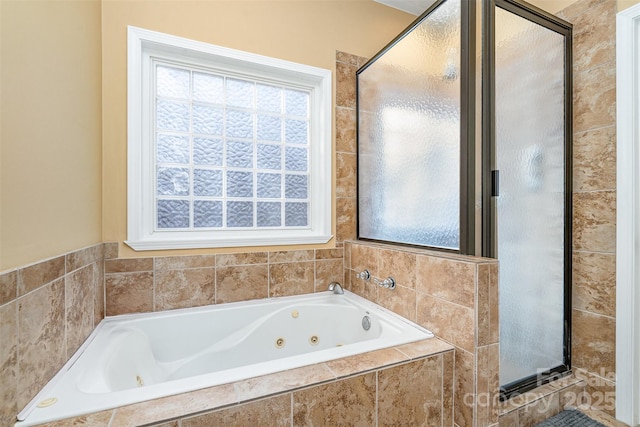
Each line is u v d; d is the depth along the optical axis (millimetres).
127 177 1516
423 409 1104
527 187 1523
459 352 1165
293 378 931
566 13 1731
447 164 1401
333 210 2035
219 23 1697
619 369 1495
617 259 1513
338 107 2049
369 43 2154
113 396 830
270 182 1936
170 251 1610
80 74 1216
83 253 1212
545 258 1599
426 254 1352
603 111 1571
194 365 1562
